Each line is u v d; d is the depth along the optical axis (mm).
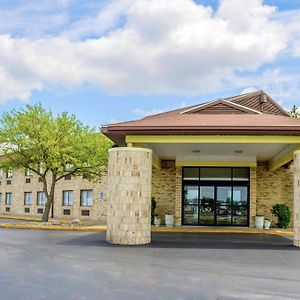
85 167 28609
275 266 12156
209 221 27062
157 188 27672
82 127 29016
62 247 15906
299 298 8547
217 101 23500
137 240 16938
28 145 27672
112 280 9992
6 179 49594
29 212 44469
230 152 23406
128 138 17469
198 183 27266
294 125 16422
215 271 11242
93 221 33188
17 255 13812
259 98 28625
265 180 27281
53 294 8664
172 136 17531
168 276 10492
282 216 26000
